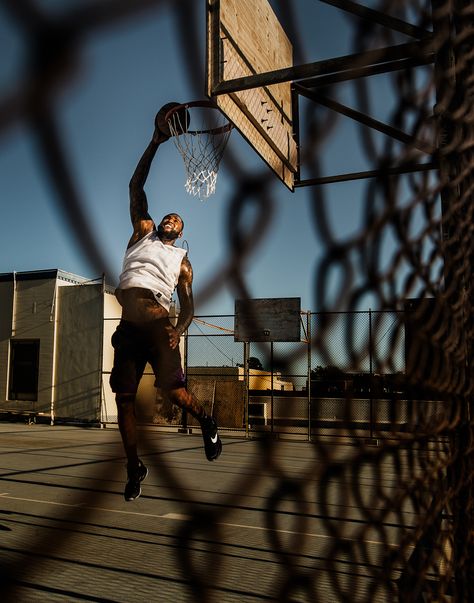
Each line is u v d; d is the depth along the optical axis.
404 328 1.39
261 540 4.25
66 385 16.77
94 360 16.56
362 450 1.34
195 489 6.33
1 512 5.08
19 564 3.53
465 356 1.75
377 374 1.35
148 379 14.20
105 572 3.51
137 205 2.35
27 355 17.36
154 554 3.91
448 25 1.54
